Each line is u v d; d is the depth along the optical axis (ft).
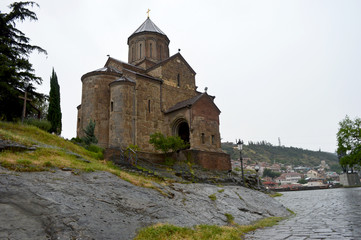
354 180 158.30
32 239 19.38
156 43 128.26
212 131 102.63
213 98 129.39
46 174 32.45
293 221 38.27
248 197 52.65
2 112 77.30
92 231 22.45
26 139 47.83
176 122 105.81
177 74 119.14
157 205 32.81
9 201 23.27
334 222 34.19
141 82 104.32
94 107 98.94
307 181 437.99
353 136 151.02
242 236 29.86
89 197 28.71
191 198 42.09
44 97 83.61
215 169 96.02
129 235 23.62
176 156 95.81
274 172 498.69
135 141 96.17
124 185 36.42
